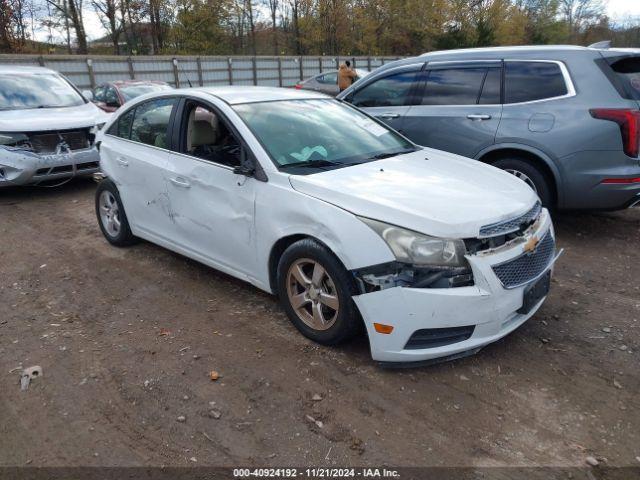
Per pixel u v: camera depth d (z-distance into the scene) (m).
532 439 2.66
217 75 26.56
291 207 3.37
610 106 4.82
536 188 5.32
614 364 3.28
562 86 5.14
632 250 5.14
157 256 5.15
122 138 5.02
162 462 2.55
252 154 3.69
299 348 3.46
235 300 4.18
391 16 42.88
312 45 41.19
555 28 56.94
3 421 2.86
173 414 2.88
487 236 2.98
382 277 2.97
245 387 3.09
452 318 2.89
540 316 3.87
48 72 8.99
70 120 7.42
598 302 4.09
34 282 4.64
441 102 5.90
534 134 5.16
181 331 3.74
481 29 42.00
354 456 2.57
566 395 2.99
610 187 4.89
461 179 3.61
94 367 3.32
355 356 3.35
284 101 4.39
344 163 3.79
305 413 2.86
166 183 4.38
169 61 24.25
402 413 2.85
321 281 3.30
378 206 3.06
